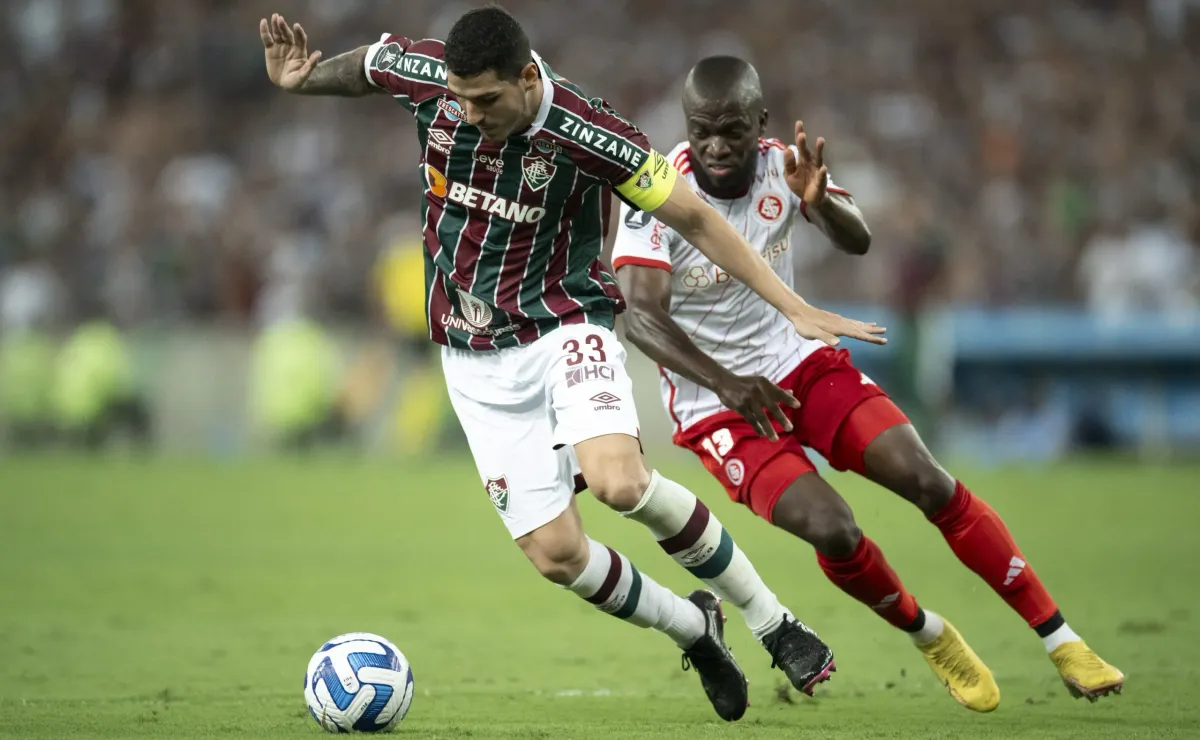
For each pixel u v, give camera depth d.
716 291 18.80
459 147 16.84
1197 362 60.19
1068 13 90.44
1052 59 88.06
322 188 81.94
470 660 22.72
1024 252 74.50
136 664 22.14
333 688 15.62
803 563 34.84
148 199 83.38
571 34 89.44
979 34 89.31
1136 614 26.83
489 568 34.94
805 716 17.77
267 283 72.69
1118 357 60.31
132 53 92.50
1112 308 69.06
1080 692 17.72
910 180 81.00
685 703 18.81
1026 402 61.06
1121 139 84.00
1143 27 90.25
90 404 64.00
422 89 17.16
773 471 17.95
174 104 89.75
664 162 16.34
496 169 16.72
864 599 17.81
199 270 74.69
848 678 21.03
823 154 17.44
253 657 22.88
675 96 85.38
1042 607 17.89
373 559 36.50
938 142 83.31
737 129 17.73
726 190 18.56
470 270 17.33
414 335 63.59
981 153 83.00
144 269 73.50
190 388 64.56
